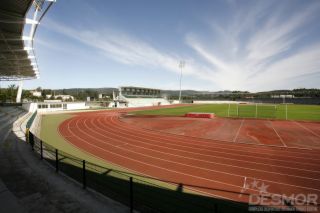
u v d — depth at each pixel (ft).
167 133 72.33
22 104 152.66
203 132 74.13
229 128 82.58
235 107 211.82
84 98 369.09
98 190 26.21
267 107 208.13
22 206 21.43
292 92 379.55
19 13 41.55
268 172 35.47
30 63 100.07
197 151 48.85
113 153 47.14
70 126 88.02
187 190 28.45
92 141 59.57
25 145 46.16
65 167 34.01
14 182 27.02
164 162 40.86
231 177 33.35
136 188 27.96
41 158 36.68
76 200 22.89
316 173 34.91
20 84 169.17
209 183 31.01
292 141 59.47
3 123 76.74
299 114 135.64
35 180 27.73
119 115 135.74
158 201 24.48
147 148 51.57
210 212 22.49
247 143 57.16
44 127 84.43
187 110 177.68
